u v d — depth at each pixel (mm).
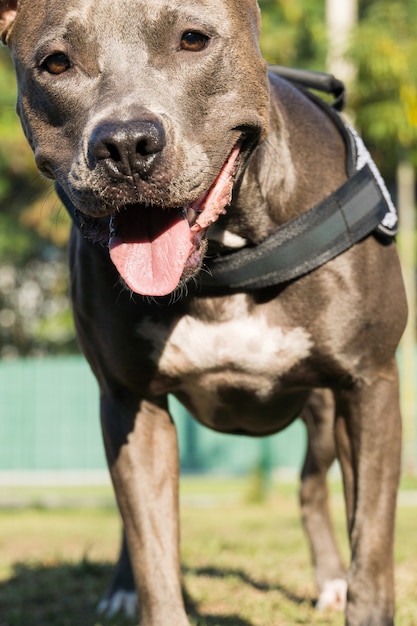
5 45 4766
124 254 4168
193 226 4312
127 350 4875
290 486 17391
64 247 25156
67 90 4309
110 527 11383
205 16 4266
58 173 4410
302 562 7816
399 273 4980
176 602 4738
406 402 18031
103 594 6895
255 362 4867
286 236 4699
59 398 22109
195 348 4844
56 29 4285
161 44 4230
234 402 5145
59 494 17453
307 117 5051
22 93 4531
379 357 4871
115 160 3988
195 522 11523
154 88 4156
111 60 4223
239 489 17203
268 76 5004
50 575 7582
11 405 22234
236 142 4426
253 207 4668
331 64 16312
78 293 5016
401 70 15523
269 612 6074
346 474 4969
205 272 4699
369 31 15727
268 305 4789
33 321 31516
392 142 16484
